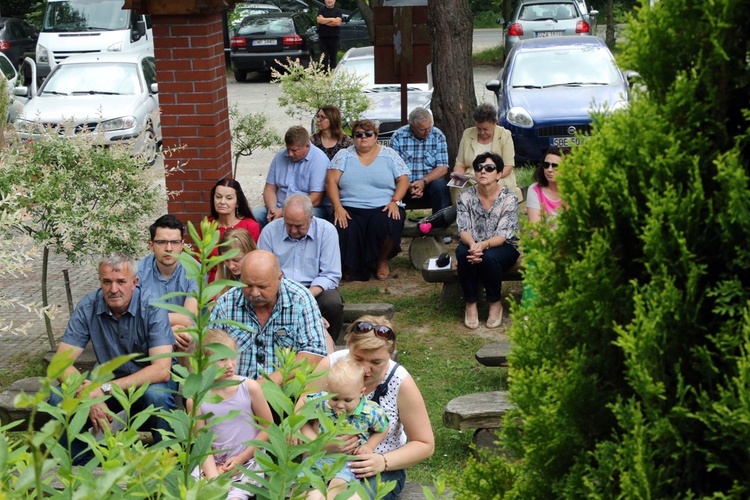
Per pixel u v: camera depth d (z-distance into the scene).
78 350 9.23
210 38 13.98
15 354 12.99
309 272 11.72
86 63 26.86
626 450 4.06
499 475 5.02
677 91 4.15
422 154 16.02
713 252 4.15
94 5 38.31
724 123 4.22
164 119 14.20
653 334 3.99
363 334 6.90
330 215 15.15
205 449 4.17
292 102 20.30
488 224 12.93
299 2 52.09
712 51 4.19
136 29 38.41
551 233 4.43
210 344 3.87
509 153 15.97
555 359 4.48
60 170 11.61
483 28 60.28
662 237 4.10
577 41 25.66
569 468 4.46
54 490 4.07
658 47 4.29
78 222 11.56
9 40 42.66
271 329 8.88
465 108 17.94
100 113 12.95
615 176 4.20
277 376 7.54
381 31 17.72
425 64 17.73
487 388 11.10
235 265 10.06
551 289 4.45
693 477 4.12
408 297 14.43
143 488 3.81
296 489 4.16
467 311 13.09
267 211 15.05
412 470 9.20
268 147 20.83
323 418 4.27
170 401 9.00
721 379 4.09
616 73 24.27
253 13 45.69
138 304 9.17
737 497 4.01
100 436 8.41
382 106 24.02
